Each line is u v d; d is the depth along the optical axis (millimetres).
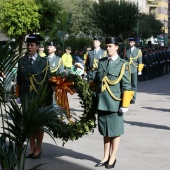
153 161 9570
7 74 6887
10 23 30656
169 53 38719
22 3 30594
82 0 51688
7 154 6559
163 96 22234
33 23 31031
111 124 8797
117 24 46688
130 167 9078
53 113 6676
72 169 8867
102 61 8922
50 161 9406
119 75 8711
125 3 47219
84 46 41438
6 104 6836
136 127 13391
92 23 49875
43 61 9422
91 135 12078
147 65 33156
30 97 7160
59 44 28031
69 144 11031
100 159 9664
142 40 64750
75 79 9070
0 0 31062
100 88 8773
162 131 12805
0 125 12086
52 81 9266
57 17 31875
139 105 18484
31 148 9609
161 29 71875
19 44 6887
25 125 6617
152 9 106875
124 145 10977
